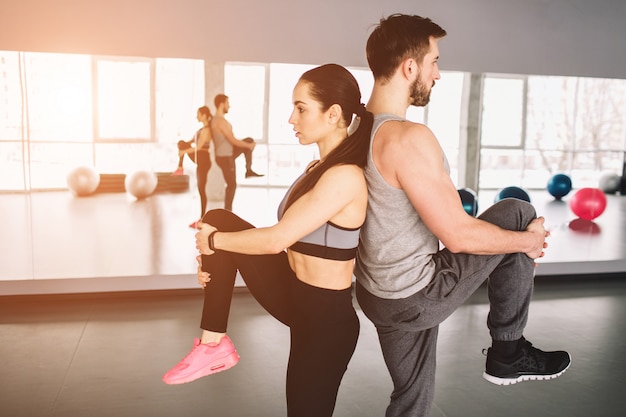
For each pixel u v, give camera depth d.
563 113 8.77
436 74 1.59
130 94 7.73
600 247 6.05
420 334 1.72
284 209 1.51
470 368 3.46
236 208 6.65
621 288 5.30
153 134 7.93
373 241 1.54
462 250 1.45
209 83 6.17
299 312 1.54
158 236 5.88
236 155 6.20
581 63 5.13
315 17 4.63
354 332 1.59
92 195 7.14
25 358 3.50
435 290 1.50
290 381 1.56
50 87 6.40
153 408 2.87
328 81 1.46
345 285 1.54
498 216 1.52
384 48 1.55
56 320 4.20
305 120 1.48
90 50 4.34
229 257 1.58
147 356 3.56
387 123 1.49
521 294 1.57
